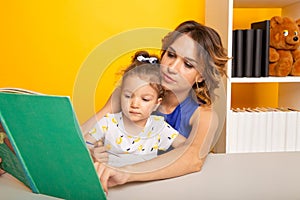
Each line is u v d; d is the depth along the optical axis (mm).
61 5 1927
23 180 753
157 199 733
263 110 1732
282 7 1966
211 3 1812
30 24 1936
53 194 710
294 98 1836
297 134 1704
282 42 1653
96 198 665
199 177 872
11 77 1970
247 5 1888
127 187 799
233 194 764
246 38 1620
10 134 652
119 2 1935
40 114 579
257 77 1631
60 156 625
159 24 1952
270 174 901
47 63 1957
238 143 1669
